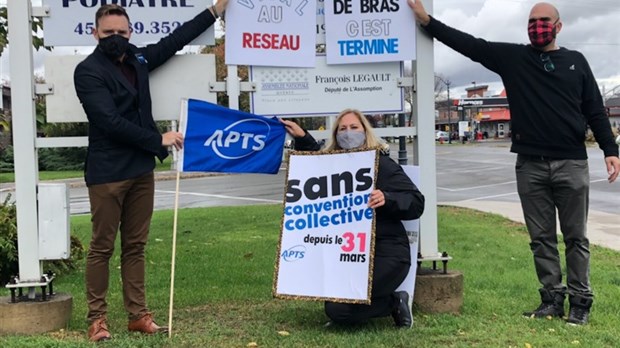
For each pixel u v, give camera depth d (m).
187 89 4.74
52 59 4.53
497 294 5.55
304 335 4.23
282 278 4.28
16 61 4.41
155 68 4.59
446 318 4.62
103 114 3.79
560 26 4.50
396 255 4.30
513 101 4.67
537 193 4.68
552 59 4.52
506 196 16.06
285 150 4.90
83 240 9.02
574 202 4.56
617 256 7.73
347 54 4.84
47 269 6.41
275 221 10.91
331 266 4.24
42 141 4.49
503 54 4.66
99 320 4.13
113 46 3.89
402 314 4.41
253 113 4.80
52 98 4.54
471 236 9.10
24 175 4.44
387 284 4.26
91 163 4.01
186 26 4.56
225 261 7.36
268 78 4.82
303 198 4.38
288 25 4.79
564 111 4.48
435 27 4.77
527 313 4.82
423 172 4.96
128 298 4.29
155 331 4.31
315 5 4.81
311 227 4.32
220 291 5.74
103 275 4.13
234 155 4.67
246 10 4.70
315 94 4.89
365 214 4.23
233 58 4.70
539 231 4.75
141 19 4.64
